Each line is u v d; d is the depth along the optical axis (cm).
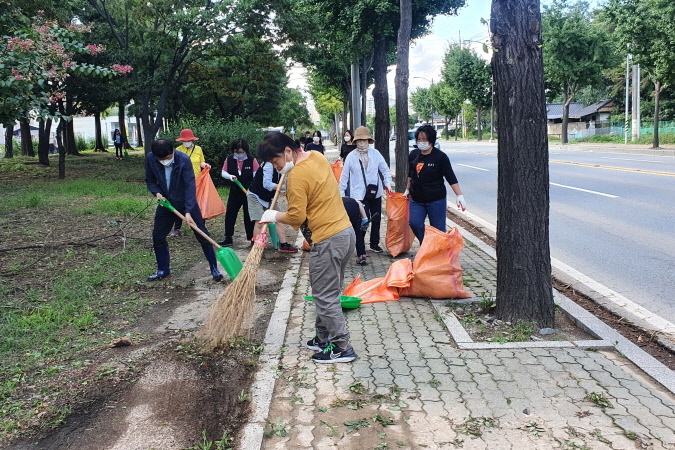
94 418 363
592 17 4719
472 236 938
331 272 430
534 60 472
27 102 859
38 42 862
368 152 787
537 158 481
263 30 1836
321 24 1959
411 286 586
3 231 966
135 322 538
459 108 8081
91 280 662
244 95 2980
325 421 348
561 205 1233
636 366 416
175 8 1786
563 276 695
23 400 383
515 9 468
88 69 921
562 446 316
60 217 1119
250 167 891
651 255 784
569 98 4503
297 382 401
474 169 2302
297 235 981
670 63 2527
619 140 4416
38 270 716
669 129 4316
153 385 406
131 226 1037
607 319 541
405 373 410
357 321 525
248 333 488
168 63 2288
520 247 490
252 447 321
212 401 384
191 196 660
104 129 6900
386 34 1723
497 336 469
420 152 704
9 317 527
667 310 566
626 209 1143
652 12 2445
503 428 336
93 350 466
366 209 815
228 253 504
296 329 509
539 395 373
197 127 1736
